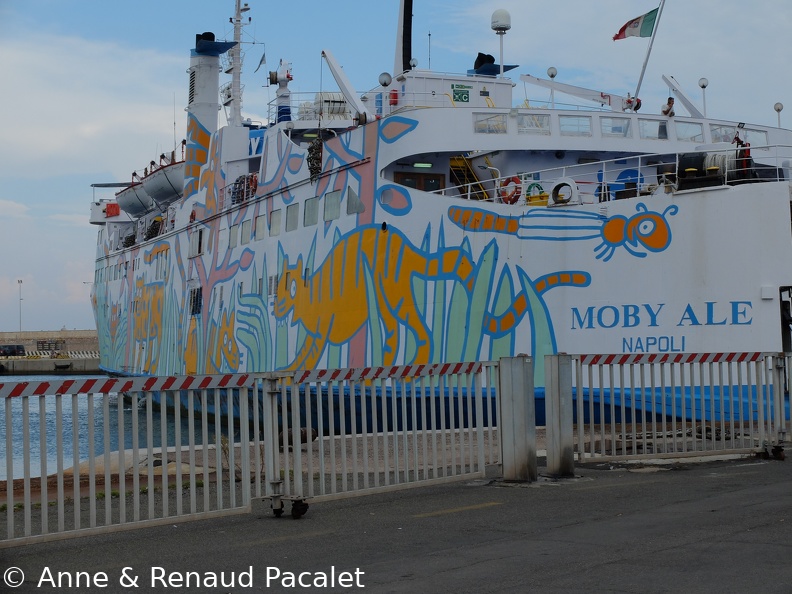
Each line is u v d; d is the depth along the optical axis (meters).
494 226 24.34
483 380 24.20
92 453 11.33
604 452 15.91
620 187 27.58
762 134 29.22
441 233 25.44
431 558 9.51
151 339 48.25
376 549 10.12
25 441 10.71
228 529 11.75
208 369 39.16
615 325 22.73
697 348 21.83
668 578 8.23
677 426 21.44
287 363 31.81
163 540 11.21
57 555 10.58
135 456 11.69
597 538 10.05
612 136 27.31
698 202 21.94
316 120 37.00
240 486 15.16
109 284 59.47
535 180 26.16
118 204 59.66
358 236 27.97
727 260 21.64
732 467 15.59
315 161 30.47
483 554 9.55
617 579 8.27
